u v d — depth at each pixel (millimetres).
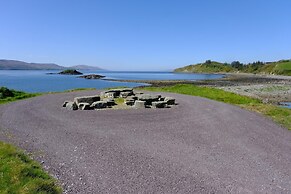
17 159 9125
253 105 24109
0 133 13117
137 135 13312
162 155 10492
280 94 54188
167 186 7926
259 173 9023
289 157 10656
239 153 10953
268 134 14188
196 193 7559
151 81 114188
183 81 113312
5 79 128625
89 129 14375
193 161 9945
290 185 8234
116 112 20031
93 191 7539
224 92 36312
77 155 10297
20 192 7086
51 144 11570
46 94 33344
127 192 7523
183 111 20609
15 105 23219
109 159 9945
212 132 14227
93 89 41188
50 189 7469
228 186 8023
